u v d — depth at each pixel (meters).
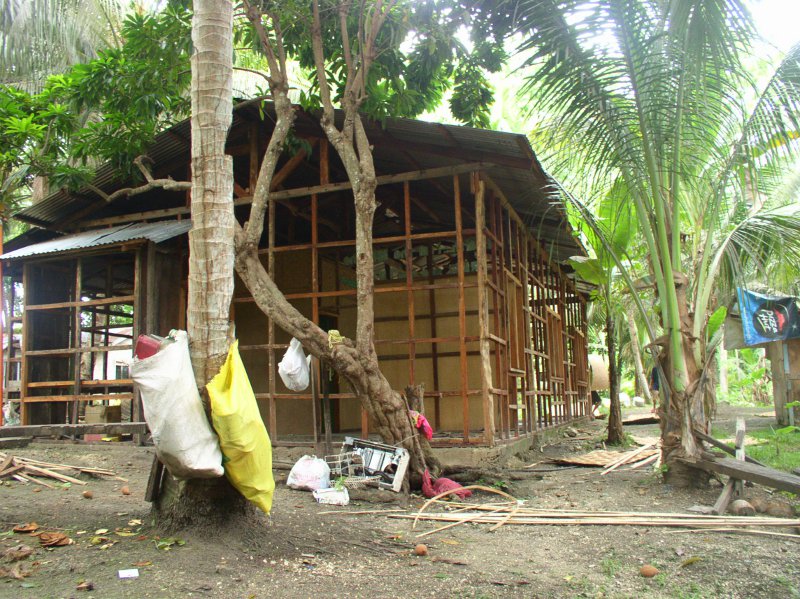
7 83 13.38
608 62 6.68
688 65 6.62
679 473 6.92
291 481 6.80
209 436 4.33
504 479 7.32
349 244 9.02
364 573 4.20
